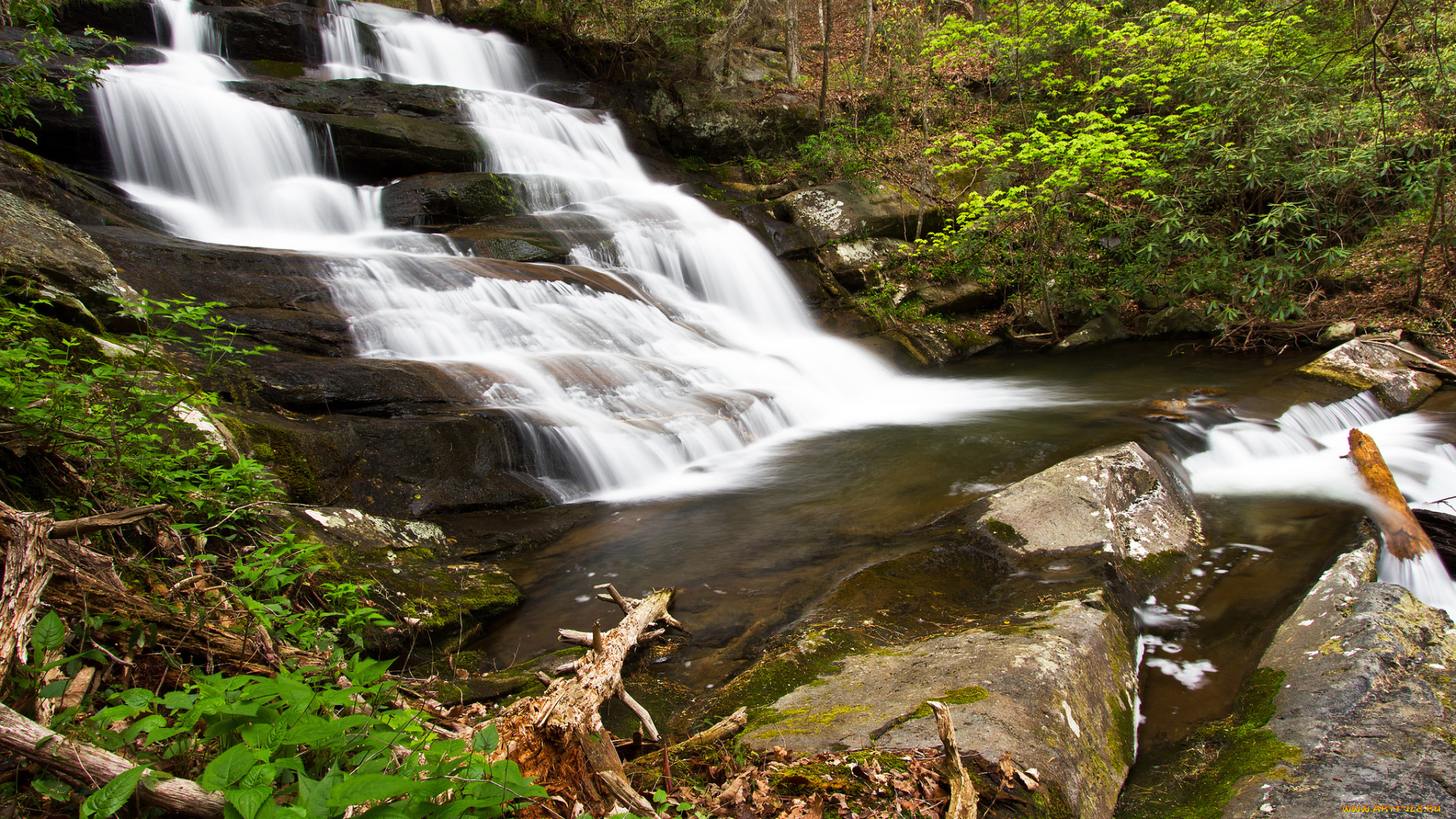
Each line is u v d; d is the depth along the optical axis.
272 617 3.03
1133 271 13.63
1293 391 9.27
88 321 5.17
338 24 15.20
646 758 2.98
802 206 15.13
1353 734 3.08
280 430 5.38
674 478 7.45
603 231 12.11
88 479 3.40
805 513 6.30
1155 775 3.27
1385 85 11.61
